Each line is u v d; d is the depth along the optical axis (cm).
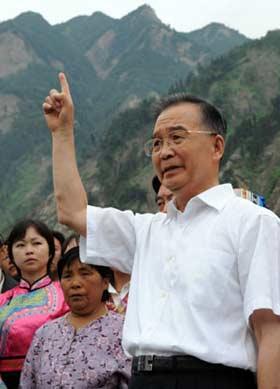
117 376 544
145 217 419
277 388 341
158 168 404
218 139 401
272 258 361
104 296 573
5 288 748
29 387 566
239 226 369
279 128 12838
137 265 401
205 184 394
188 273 366
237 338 358
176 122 395
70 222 427
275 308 352
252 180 11838
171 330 363
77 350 549
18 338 619
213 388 352
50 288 655
